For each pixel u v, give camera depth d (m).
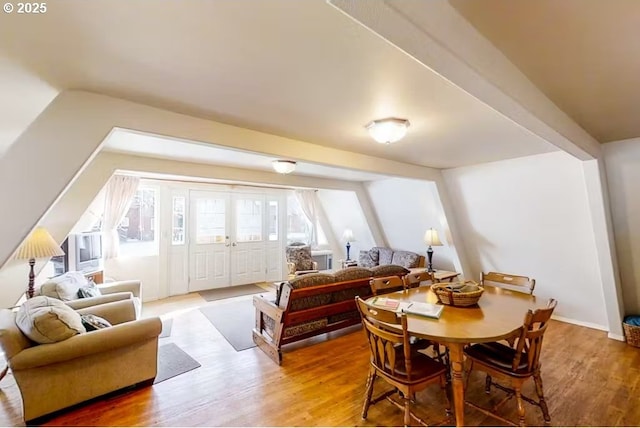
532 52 1.46
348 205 6.55
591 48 1.43
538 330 1.88
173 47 1.37
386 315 1.88
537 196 3.75
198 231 5.92
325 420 2.05
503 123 2.42
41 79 1.67
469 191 4.37
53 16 1.12
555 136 2.22
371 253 6.15
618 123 2.53
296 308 2.94
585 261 3.69
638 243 3.29
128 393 2.36
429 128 2.55
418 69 1.57
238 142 2.51
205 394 2.36
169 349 3.18
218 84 1.75
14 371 1.91
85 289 3.24
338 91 1.84
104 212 4.72
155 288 5.32
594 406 2.19
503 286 4.61
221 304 4.95
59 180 1.80
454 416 2.06
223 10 1.10
